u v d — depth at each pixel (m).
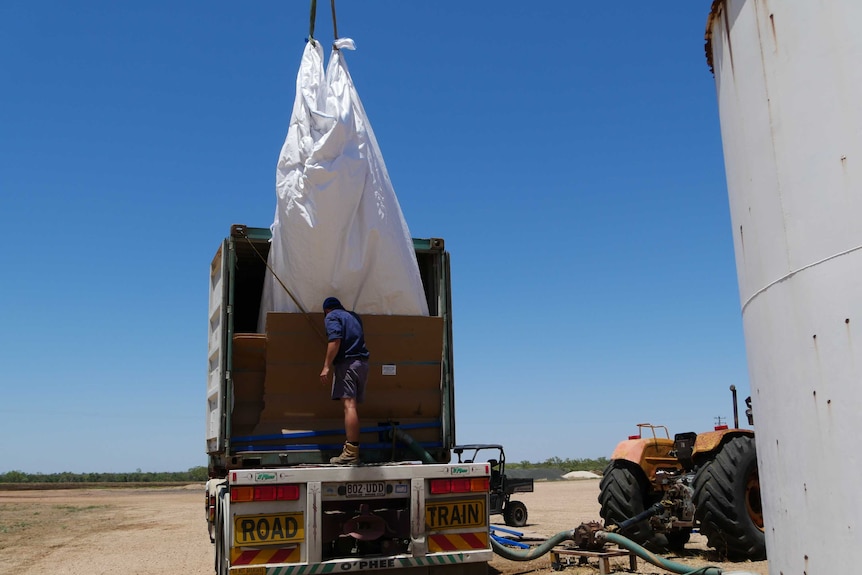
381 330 6.57
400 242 6.51
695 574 6.11
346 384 6.09
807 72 2.85
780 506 3.12
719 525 7.34
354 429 6.06
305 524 5.64
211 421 7.92
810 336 2.83
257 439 6.39
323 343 6.43
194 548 11.22
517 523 13.67
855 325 2.62
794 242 2.93
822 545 2.78
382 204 6.39
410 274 6.58
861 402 2.59
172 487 46.56
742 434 7.84
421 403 6.83
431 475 5.99
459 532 6.01
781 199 3.01
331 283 6.31
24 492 37.94
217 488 7.50
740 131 3.35
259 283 7.68
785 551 3.09
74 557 10.36
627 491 8.49
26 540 12.87
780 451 3.09
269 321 6.23
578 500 21.00
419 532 5.91
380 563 5.75
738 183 3.42
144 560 9.89
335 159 6.11
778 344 3.07
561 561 8.07
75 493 37.06
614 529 7.93
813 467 2.83
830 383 2.73
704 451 7.76
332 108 6.23
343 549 6.12
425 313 6.73
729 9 3.41
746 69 3.26
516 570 7.87
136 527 15.41
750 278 3.34
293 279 6.33
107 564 9.55
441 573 6.01
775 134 3.04
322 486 5.75
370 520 5.89
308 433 6.48
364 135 6.36
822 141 2.78
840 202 2.70
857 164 2.64
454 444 6.86
